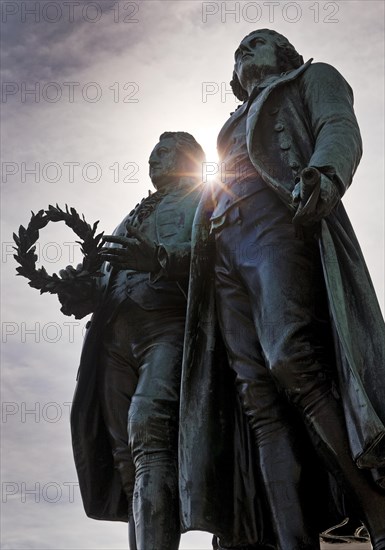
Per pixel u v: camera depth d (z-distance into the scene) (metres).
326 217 7.96
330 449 7.48
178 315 8.87
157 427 8.38
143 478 8.23
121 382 8.89
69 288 9.12
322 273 7.91
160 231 9.14
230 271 8.21
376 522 7.43
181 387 8.25
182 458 8.11
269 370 7.73
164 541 8.09
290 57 9.07
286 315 7.74
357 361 7.55
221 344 8.34
